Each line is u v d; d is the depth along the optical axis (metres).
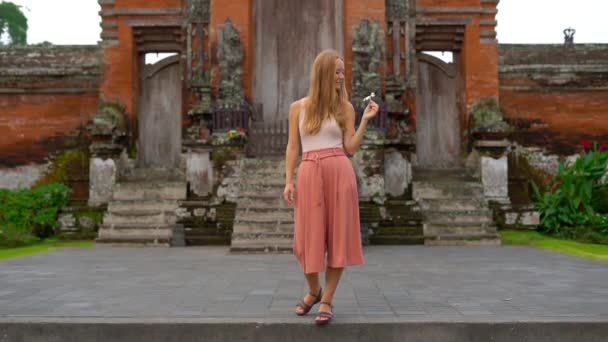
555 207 15.66
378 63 15.70
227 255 11.62
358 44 15.73
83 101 18.55
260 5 17.92
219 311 5.52
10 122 18.55
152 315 5.34
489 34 17.70
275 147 16.03
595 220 14.74
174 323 5.04
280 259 10.74
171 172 17.75
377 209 14.29
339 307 5.71
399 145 16.02
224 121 15.27
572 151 18.55
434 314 5.33
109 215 14.75
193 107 17.02
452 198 15.73
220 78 15.89
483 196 15.79
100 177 17.05
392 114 16.80
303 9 17.97
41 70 18.36
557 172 18.39
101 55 17.77
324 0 17.97
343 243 4.96
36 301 6.14
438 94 18.47
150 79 18.55
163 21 17.77
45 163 18.39
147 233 14.14
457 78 18.38
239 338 5.01
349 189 5.07
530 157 18.48
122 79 17.72
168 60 18.44
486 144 16.72
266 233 12.27
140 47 18.22
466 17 17.70
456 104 18.39
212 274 8.50
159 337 5.03
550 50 19.59
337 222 5.01
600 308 5.61
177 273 8.64
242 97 15.76
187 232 14.30
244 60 16.25
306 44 17.92
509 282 7.51
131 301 6.11
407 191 15.98
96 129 16.94
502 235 15.22
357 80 15.58
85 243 14.98
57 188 16.58
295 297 6.34
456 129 18.33
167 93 18.55
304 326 5.00
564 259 10.51
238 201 13.31
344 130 5.30
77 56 19.25
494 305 5.79
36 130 18.50
